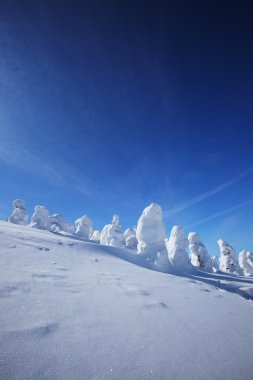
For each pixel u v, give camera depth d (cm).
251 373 321
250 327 529
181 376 285
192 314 530
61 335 320
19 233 1045
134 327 394
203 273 1873
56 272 621
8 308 358
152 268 1441
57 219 3734
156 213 1712
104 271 810
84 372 258
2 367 238
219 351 370
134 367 285
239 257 4084
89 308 430
